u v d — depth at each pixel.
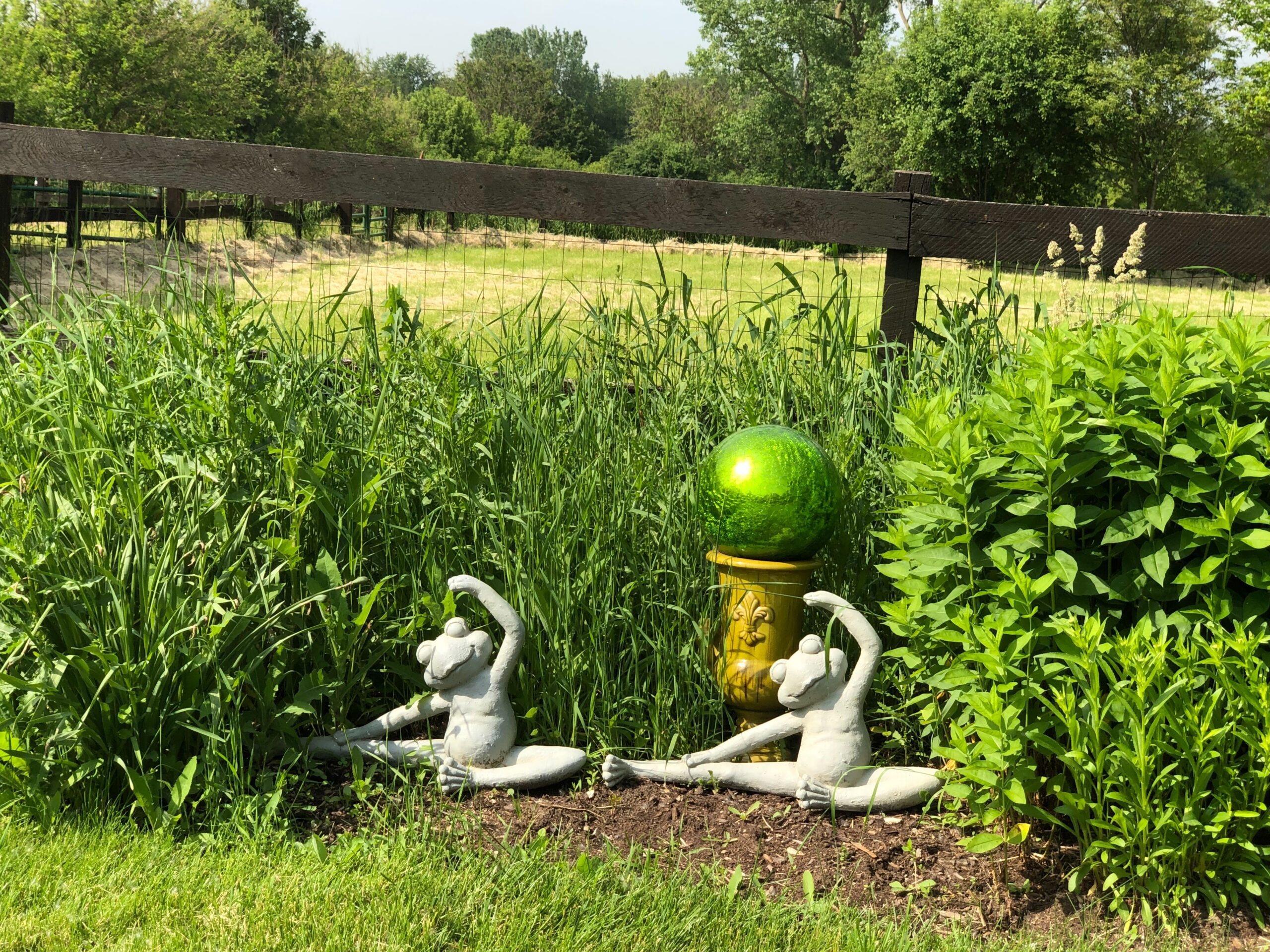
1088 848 2.74
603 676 3.40
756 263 8.16
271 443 3.34
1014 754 2.63
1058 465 2.77
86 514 2.99
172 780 2.97
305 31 53.84
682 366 4.13
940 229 4.64
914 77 33.84
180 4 28.25
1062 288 4.21
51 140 4.99
